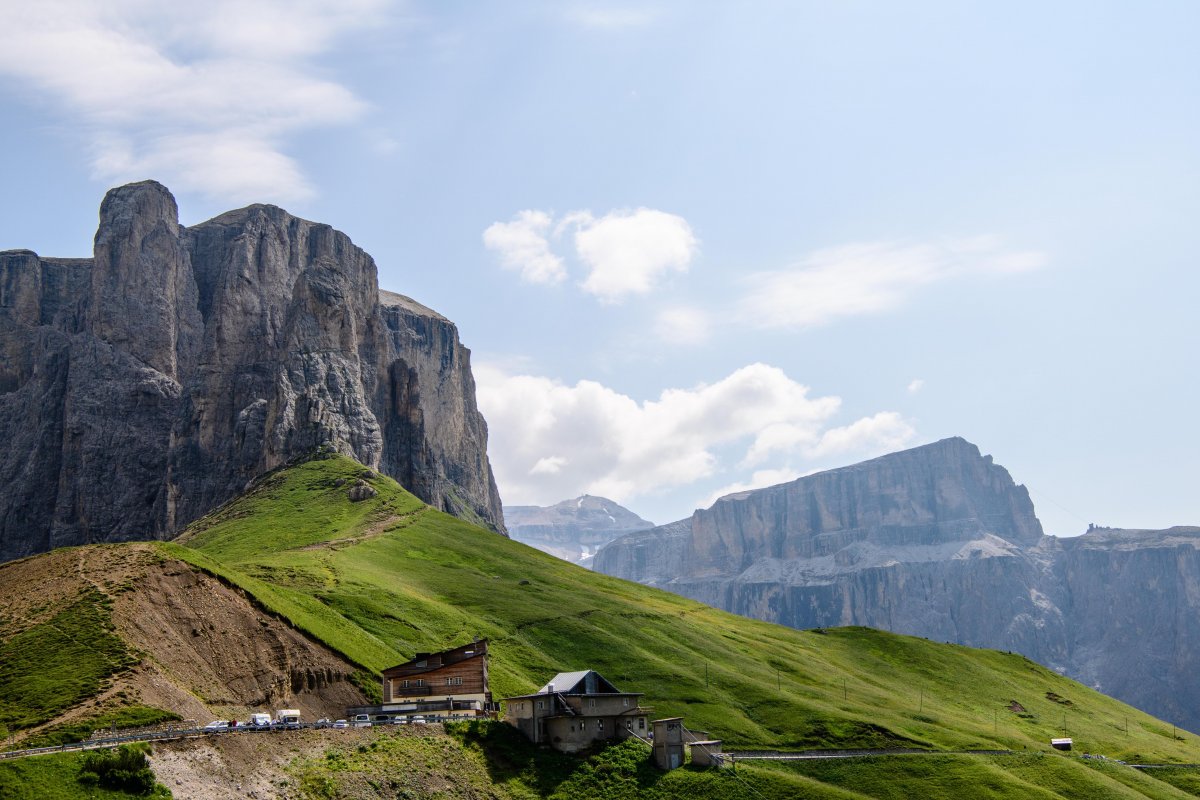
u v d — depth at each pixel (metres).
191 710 152.38
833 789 178.88
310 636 191.62
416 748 155.50
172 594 178.25
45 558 191.88
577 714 173.50
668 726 172.12
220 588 186.62
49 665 153.50
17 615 168.12
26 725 139.50
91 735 136.88
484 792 152.38
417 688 186.12
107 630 162.00
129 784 122.75
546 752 168.25
